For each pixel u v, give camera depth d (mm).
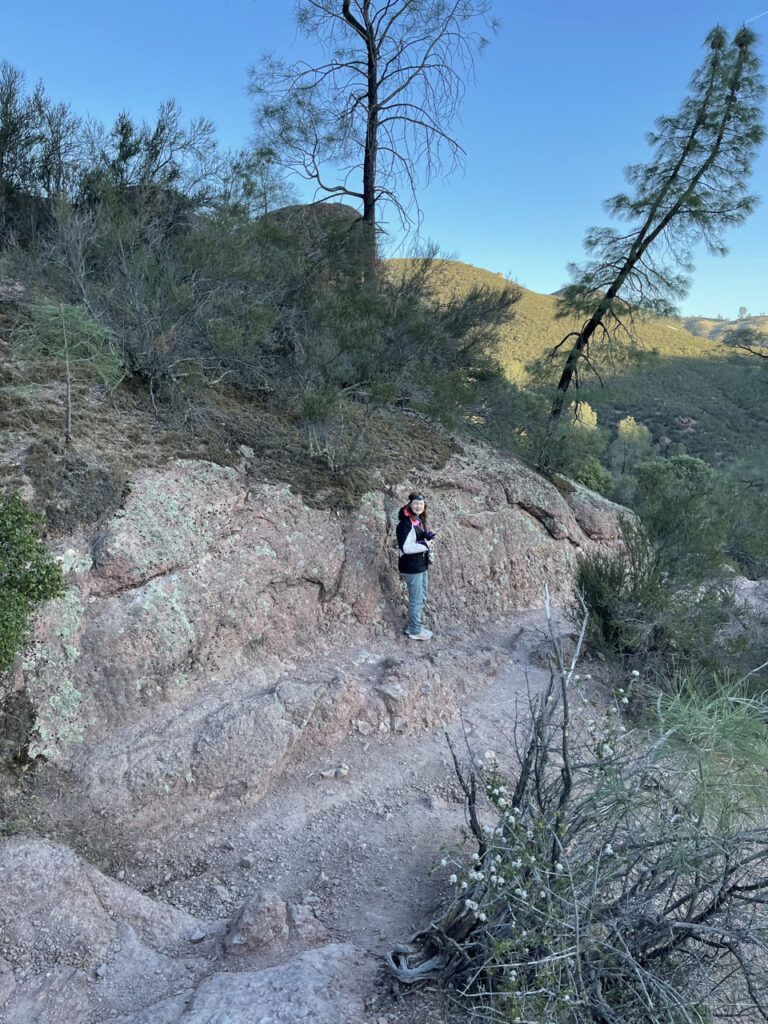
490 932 3848
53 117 10992
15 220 10523
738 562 11555
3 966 4031
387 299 11562
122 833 5375
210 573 6996
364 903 5000
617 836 4000
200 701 6457
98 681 5969
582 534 11828
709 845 3611
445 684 7625
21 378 7426
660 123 12922
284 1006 3662
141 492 6973
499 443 12203
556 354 14438
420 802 6242
